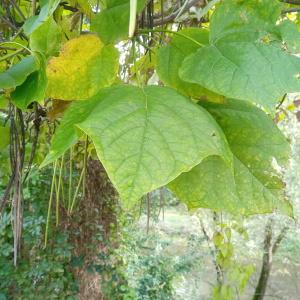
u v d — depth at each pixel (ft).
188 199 1.42
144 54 2.27
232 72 1.27
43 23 1.51
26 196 7.23
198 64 1.33
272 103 1.20
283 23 1.32
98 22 1.61
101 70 1.59
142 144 0.94
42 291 8.22
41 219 7.66
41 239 8.05
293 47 1.28
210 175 1.41
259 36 1.31
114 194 8.87
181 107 1.07
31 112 2.29
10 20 2.13
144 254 10.93
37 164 2.71
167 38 1.69
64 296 8.46
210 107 1.50
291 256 12.93
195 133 1.01
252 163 1.42
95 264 8.92
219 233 6.14
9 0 2.07
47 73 1.55
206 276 11.96
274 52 1.27
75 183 6.44
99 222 8.75
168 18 2.26
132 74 2.29
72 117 1.18
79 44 1.55
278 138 1.45
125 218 9.42
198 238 11.93
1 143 2.13
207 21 2.48
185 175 1.42
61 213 8.07
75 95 1.58
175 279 11.19
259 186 1.41
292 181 9.38
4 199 1.93
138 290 9.97
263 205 1.40
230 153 1.08
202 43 1.59
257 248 11.46
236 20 1.36
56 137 1.18
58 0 1.52
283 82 1.22
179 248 12.84
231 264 6.12
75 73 1.57
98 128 0.96
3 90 1.85
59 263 8.17
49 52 1.55
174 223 13.58
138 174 0.89
